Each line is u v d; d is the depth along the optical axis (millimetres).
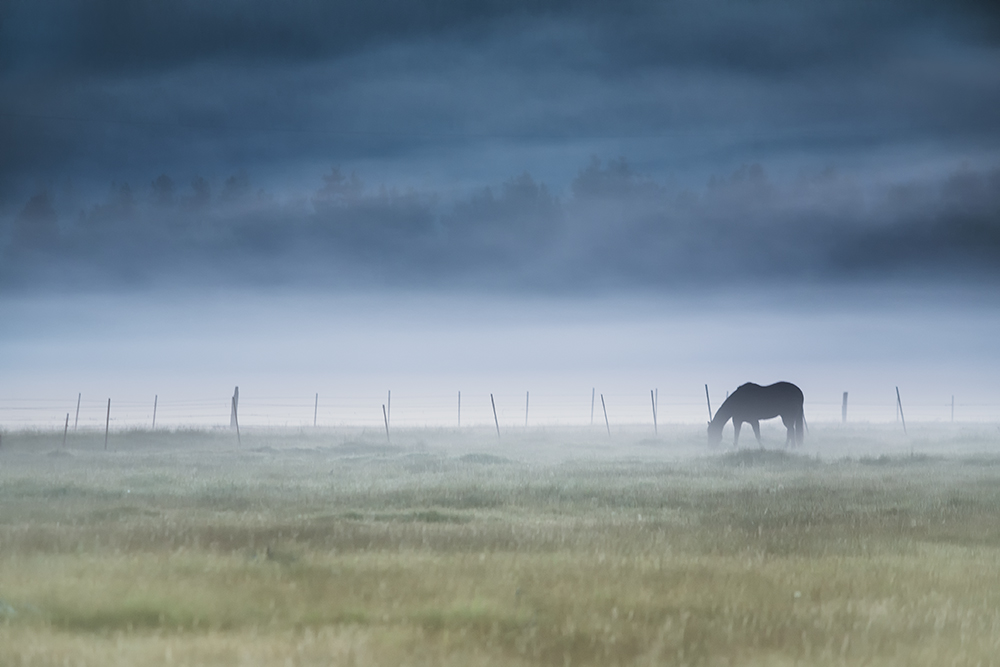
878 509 84625
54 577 46594
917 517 79375
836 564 55844
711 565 54750
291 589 45438
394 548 60344
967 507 85938
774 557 58531
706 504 89875
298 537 64500
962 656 36375
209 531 65875
